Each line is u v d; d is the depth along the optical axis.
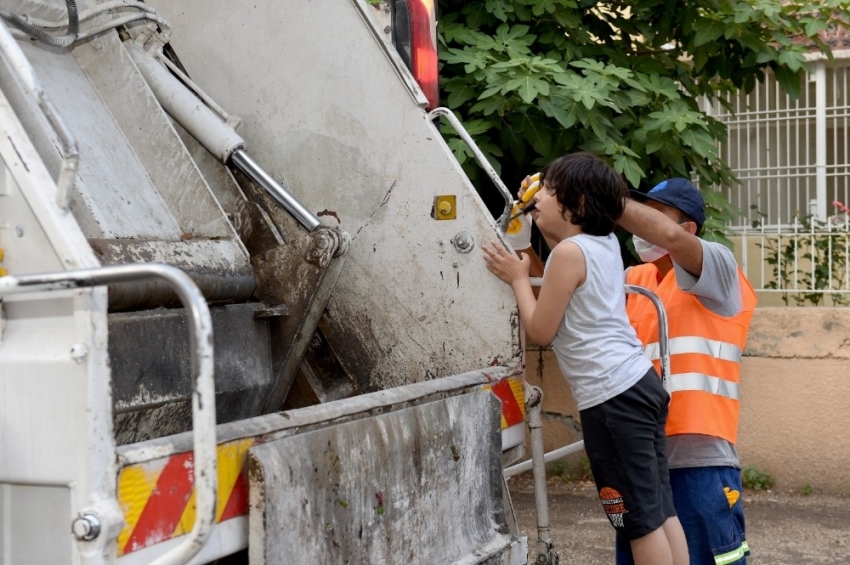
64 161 1.84
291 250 3.02
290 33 3.28
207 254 2.83
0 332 1.82
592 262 2.80
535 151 5.11
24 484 1.78
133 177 2.93
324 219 3.26
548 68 4.86
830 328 5.43
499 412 2.85
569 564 4.44
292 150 3.29
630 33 5.69
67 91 2.92
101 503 1.70
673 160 5.23
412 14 3.36
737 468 3.13
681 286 3.10
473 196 3.06
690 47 5.76
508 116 5.03
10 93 2.33
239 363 2.88
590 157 2.91
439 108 3.20
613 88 4.87
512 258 3.00
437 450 2.54
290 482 2.01
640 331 3.31
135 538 1.75
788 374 5.51
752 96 7.39
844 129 7.39
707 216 5.50
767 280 6.19
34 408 1.76
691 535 3.08
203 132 3.16
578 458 5.82
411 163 3.14
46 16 2.95
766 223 7.24
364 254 3.21
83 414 1.72
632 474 2.78
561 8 5.25
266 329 3.02
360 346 3.23
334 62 3.23
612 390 2.78
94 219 2.62
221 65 3.37
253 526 1.94
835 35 7.18
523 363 3.09
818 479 5.48
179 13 3.41
